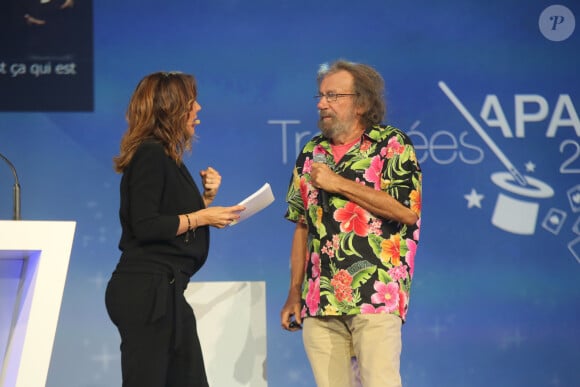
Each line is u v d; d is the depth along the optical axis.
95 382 8.77
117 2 9.23
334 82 5.95
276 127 9.23
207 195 5.96
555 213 9.33
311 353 5.85
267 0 9.32
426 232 9.21
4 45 9.10
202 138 9.16
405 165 5.77
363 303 5.60
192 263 5.31
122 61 9.19
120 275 5.12
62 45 9.16
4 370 5.02
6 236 4.65
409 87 9.34
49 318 4.62
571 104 9.45
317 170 5.66
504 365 9.13
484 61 9.42
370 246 5.68
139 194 5.08
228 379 6.29
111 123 9.12
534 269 9.26
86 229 9.00
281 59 9.30
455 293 9.17
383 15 9.38
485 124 9.37
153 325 5.04
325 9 9.35
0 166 8.97
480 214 9.28
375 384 5.48
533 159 9.38
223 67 9.26
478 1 9.45
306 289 5.90
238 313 6.35
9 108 9.05
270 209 9.14
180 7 9.27
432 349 9.10
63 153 9.05
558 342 9.19
